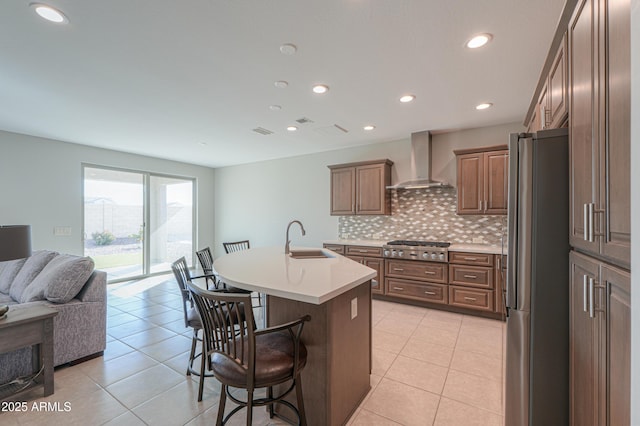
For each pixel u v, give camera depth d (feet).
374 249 13.73
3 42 6.47
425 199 14.34
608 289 2.90
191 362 7.45
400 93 9.30
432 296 12.36
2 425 5.70
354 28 6.11
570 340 4.27
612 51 2.79
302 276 6.02
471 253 11.54
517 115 11.35
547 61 6.03
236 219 21.84
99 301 8.54
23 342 6.38
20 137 13.73
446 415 6.04
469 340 9.59
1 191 13.23
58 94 9.30
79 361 8.09
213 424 5.76
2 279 10.69
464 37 6.42
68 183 15.25
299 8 5.50
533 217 4.66
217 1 5.30
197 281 17.90
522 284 4.73
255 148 16.79
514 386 4.81
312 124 12.42
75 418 5.92
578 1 4.04
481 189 11.92
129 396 6.64
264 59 7.29
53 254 10.46
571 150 4.24
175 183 20.83
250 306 4.29
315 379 5.41
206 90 9.04
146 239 19.04
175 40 6.48
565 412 4.49
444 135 13.75
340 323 5.62
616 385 2.71
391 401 6.48
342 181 15.55
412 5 5.44
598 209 3.10
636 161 1.97
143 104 10.16
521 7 5.48
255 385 4.45
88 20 5.77
